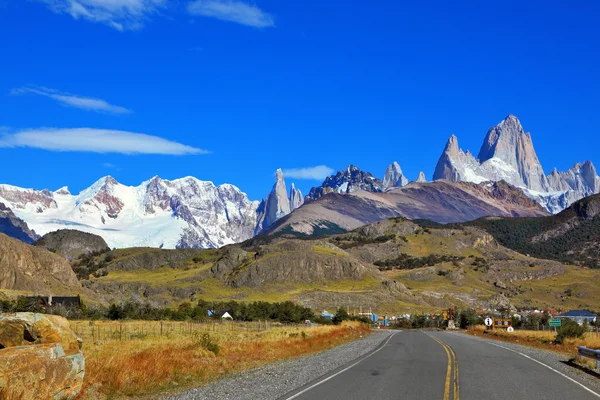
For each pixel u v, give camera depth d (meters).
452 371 24.34
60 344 15.48
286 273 197.00
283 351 33.88
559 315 126.00
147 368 20.38
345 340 51.84
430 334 71.25
